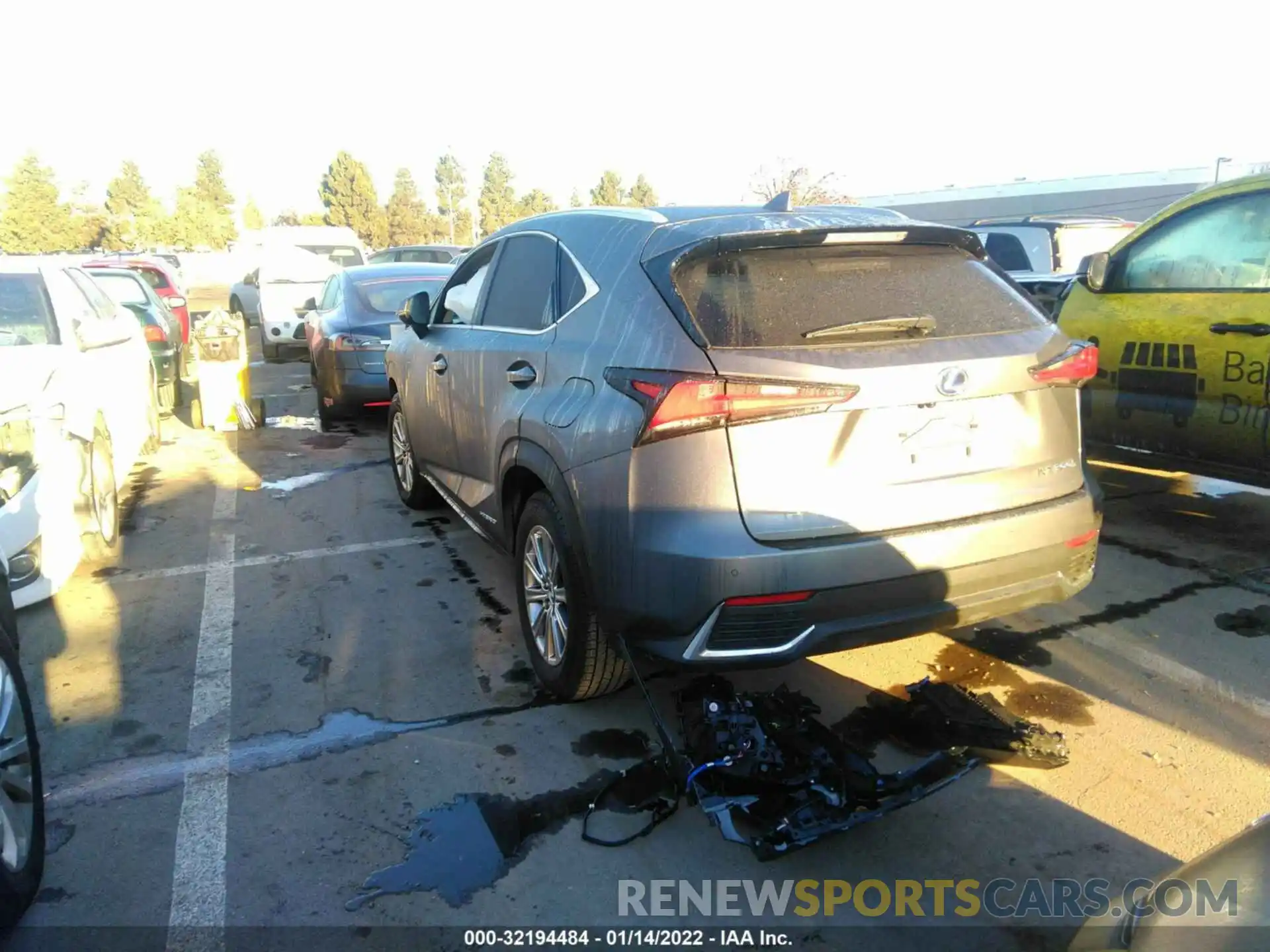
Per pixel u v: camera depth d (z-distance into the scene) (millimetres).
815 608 2834
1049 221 9750
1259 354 4500
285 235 19359
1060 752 3258
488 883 2738
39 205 59781
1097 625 4266
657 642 2992
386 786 3193
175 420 10141
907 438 2908
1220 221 4816
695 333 2885
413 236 78062
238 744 3463
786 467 2805
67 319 5645
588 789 3162
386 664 4074
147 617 4609
